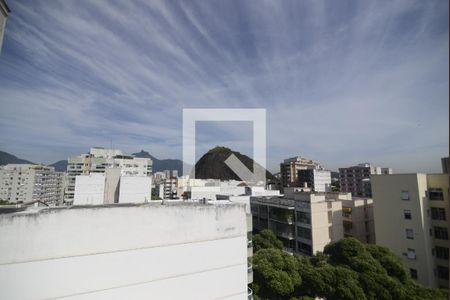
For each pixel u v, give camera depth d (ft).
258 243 88.63
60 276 24.85
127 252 28.17
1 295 22.62
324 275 56.34
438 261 81.10
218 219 34.35
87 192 114.62
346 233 111.24
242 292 34.76
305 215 102.47
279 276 55.72
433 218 82.94
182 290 30.66
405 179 85.92
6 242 23.22
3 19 31.14
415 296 53.01
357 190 290.97
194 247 32.12
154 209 30.22
